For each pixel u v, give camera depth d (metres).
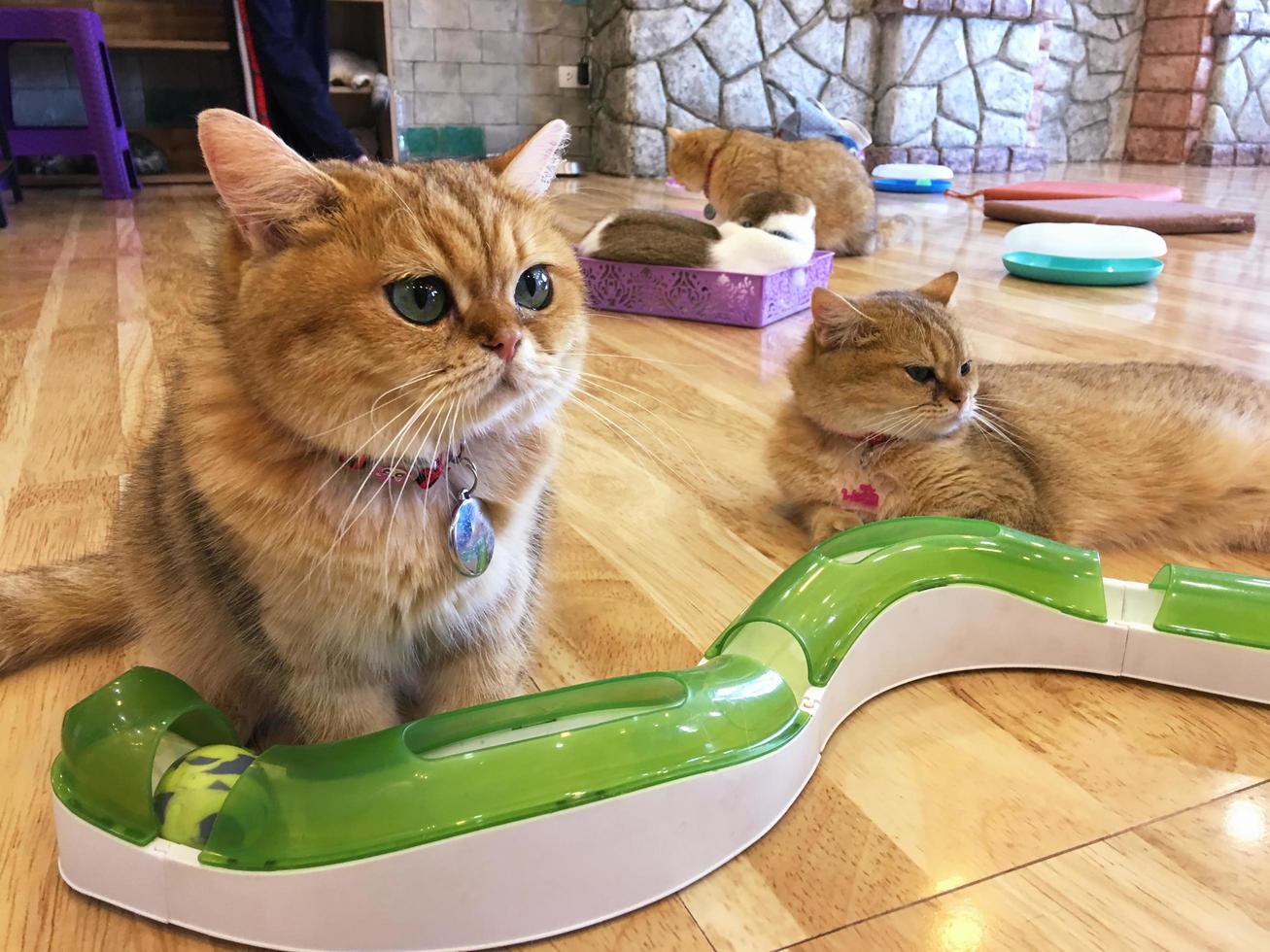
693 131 4.09
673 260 2.76
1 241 3.71
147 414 1.93
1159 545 1.56
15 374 2.18
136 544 1.08
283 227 0.82
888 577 1.09
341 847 0.74
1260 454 1.50
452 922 0.76
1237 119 7.30
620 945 0.78
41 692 1.10
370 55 5.98
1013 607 1.13
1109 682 1.13
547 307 0.93
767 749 0.87
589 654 1.20
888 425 1.46
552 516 1.31
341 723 0.97
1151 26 7.33
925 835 0.89
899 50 6.18
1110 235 3.28
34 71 5.29
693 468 1.77
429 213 0.83
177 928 0.79
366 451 0.83
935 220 4.67
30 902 0.81
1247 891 0.82
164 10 5.47
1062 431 1.54
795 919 0.80
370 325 0.79
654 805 0.79
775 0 5.95
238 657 0.99
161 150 5.54
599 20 6.17
